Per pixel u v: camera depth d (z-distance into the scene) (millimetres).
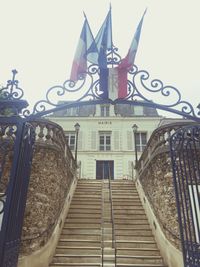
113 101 3271
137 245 7016
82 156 17688
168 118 18312
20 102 3330
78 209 8961
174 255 5840
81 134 18594
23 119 3242
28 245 5531
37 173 6375
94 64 3428
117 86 3330
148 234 7613
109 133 18953
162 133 7434
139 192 9984
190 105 3256
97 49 3488
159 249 6754
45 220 6207
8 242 2691
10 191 2814
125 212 8719
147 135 18500
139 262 6270
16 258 2988
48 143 6914
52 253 6414
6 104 3371
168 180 6648
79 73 3406
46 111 3254
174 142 3574
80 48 3496
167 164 6848
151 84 3355
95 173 17281
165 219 6543
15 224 2951
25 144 3312
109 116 19219
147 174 8570
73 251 6734
